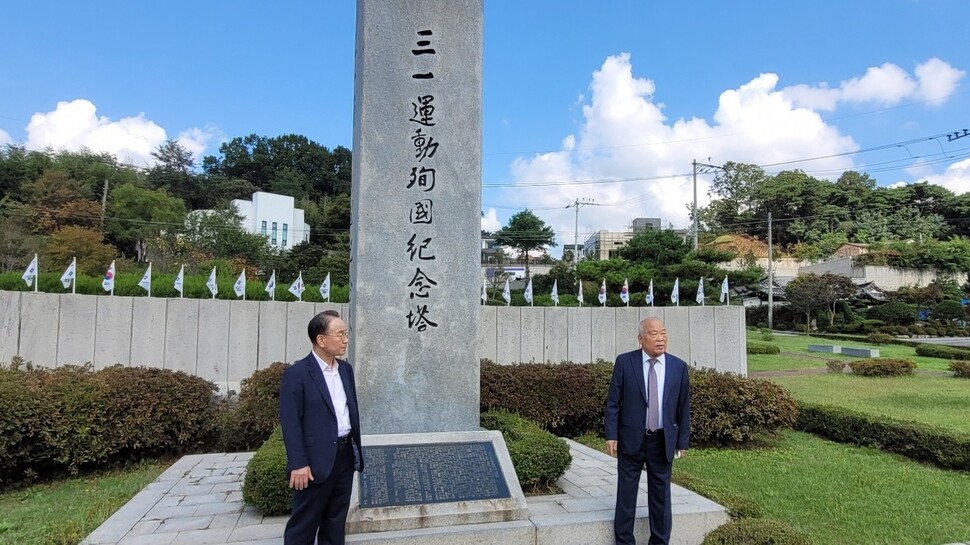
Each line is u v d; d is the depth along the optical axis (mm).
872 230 52312
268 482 3793
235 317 8820
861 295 35625
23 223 29078
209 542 3354
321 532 3131
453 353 4699
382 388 4543
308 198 54500
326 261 31281
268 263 33594
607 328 10367
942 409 9344
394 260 4652
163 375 6199
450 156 4828
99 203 36094
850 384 12422
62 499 4906
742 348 10711
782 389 7449
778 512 4793
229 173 57031
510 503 3730
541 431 4930
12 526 4152
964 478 5859
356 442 3164
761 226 54906
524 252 44656
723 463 6406
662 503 3605
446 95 4859
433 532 3467
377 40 4766
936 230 51594
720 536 3490
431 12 4887
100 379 5820
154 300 8492
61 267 25219
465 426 4688
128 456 6039
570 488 4582
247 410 6285
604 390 7531
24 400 5199
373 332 4559
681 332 10516
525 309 9938
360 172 4648
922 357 20016
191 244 31281
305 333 9125
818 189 55062
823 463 6430
